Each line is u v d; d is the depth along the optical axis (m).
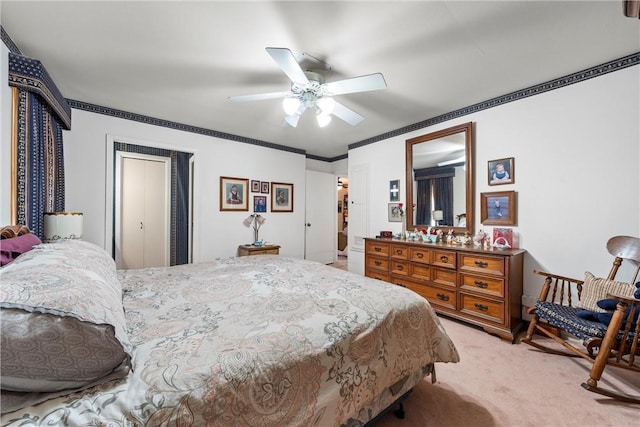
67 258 1.10
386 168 3.94
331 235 5.68
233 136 4.06
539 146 2.47
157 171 4.42
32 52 1.96
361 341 1.13
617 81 2.08
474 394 1.63
